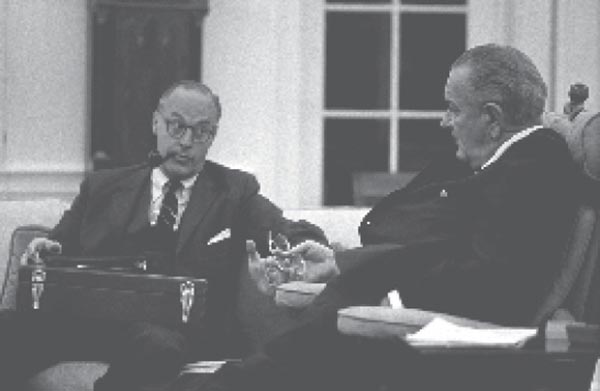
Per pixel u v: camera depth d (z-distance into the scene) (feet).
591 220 14.44
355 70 31.35
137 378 16.65
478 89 14.62
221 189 18.63
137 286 17.19
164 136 18.60
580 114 15.39
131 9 28.19
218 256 18.24
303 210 19.17
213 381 14.43
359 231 15.51
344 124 31.42
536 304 14.21
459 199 14.62
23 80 29.32
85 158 29.60
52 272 17.52
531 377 12.87
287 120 30.71
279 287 16.17
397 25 31.48
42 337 17.72
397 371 12.83
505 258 13.97
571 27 30.91
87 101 29.55
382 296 14.46
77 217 18.74
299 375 14.07
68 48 29.50
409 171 31.58
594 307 14.67
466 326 13.52
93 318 17.33
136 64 28.35
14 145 29.30
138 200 18.65
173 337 16.85
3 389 17.75
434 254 14.33
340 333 13.97
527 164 14.26
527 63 14.76
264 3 30.17
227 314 18.12
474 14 31.50
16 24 29.22
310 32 31.17
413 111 31.58
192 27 28.48
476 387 12.74
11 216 18.98
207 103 18.58
